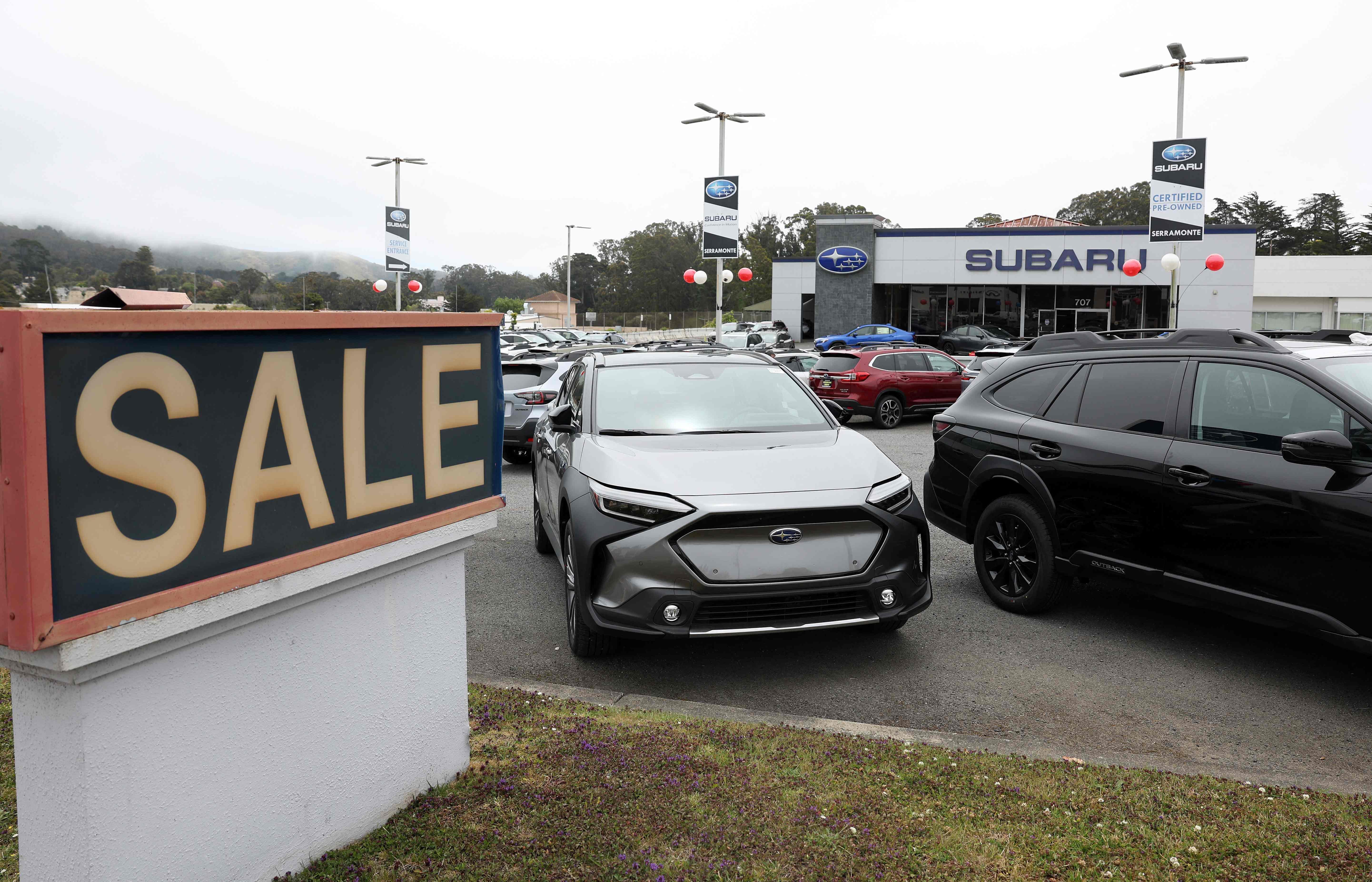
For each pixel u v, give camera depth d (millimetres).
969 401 5941
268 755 2164
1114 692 4238
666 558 4070
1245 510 4160
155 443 1806
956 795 2955
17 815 1887
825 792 2943
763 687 4320
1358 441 3896
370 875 2312
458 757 2873
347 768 2418
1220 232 36625
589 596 4277
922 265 40531
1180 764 3469
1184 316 37500
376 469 2383
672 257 114562
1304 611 3953
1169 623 5242
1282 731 3814
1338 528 3809
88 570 1685
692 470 4422
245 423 1999
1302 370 4188
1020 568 5398
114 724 1799
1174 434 4594
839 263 41125
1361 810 2883
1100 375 5145
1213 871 2496
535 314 64062
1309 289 56406
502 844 2500
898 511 4355
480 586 6148
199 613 1896
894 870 2482
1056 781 3082
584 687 4320
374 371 2355
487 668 4586
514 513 8836
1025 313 40500
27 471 1562
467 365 2695
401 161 38656
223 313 1913
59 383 1618
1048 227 38594
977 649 4812
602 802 2787
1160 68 23094
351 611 2389
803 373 19328
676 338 53656
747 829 2664
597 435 5094
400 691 2594
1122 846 2621
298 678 2234
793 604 4148
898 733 3703
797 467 4504
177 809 1943
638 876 2393
